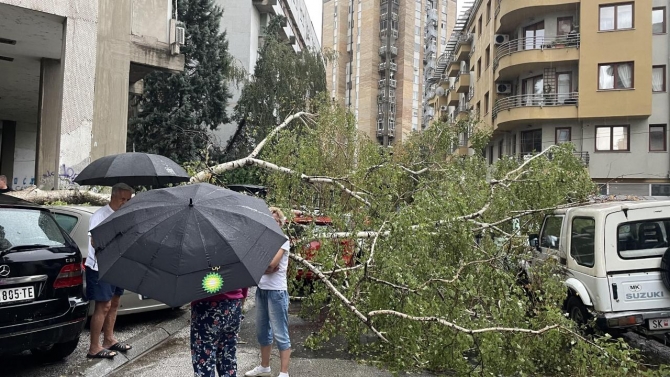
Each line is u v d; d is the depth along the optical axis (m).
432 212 5.88
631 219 5.94
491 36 31.27
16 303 4.21
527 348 4.84
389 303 5.15
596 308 5.93
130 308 6.32
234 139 23.17
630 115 25.03
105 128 11.00
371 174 7.59
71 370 4.71
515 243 6.78
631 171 25.31
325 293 5.94
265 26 30.91
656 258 5.90
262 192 10.79
